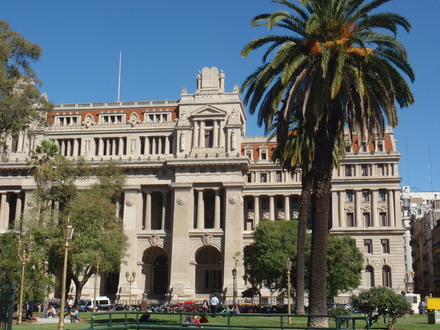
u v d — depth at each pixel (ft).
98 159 430.20
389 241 415.85
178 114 436.76
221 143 416.87
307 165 202.39
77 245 282.97
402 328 164.45
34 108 228.02
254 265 328.70
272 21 140.87
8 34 216.95
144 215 431.84
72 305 294.66
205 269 427.33
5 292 99.96
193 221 408.87
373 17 141.59
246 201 451.94
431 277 531.50
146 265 418.72
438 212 547.49
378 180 425.28
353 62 139.44
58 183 331.77
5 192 428.97
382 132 145.89
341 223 424.05
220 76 437.58
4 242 232.53
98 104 451.53
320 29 140.05
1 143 241.55
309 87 137.69
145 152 429.79
